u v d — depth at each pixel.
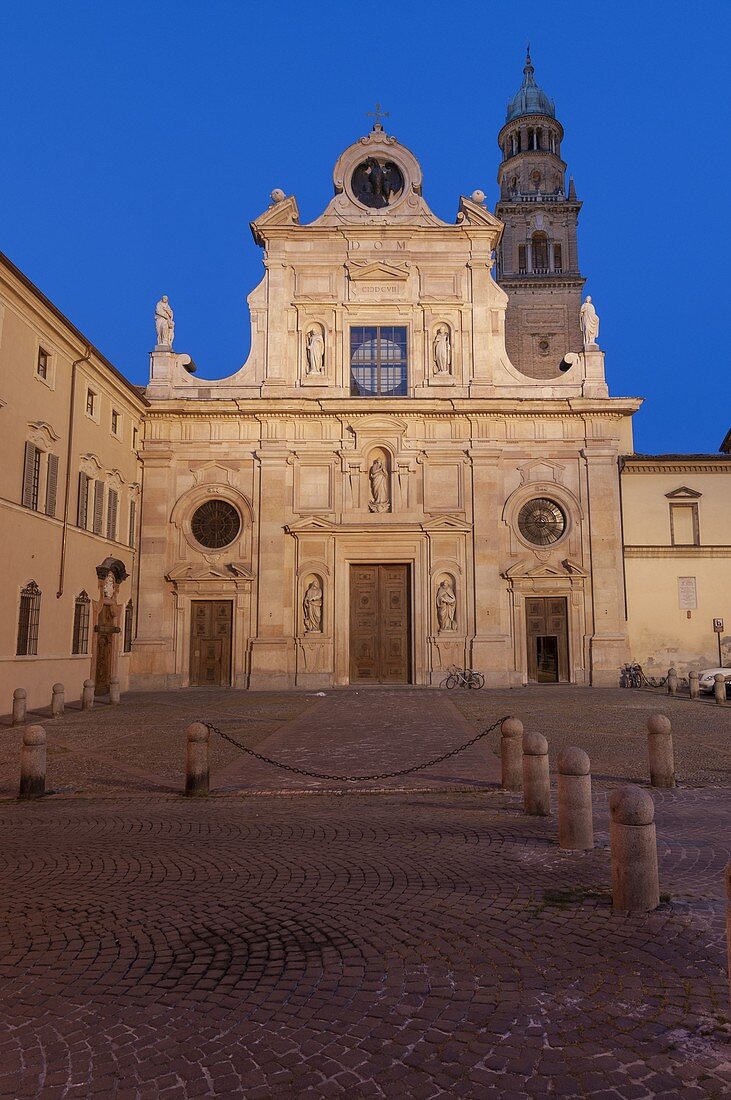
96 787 12.69
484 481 34.97
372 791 12.04
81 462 28.64
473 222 36.84
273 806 11.28
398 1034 4.66
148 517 34.75
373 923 6.50
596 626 34.19
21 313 24.02
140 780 13.23
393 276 36.59
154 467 35.09
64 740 17.95
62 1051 4.53
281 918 6.65
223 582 34.34
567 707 24.23
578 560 34.78
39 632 25.14
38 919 6.71
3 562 23.05
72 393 27.77
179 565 34.47
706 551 34.78
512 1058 4.38
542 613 34.81
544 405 35.25
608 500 34.97
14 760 15.59
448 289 36.75
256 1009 5.01
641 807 6.75
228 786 12.61
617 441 35.41
